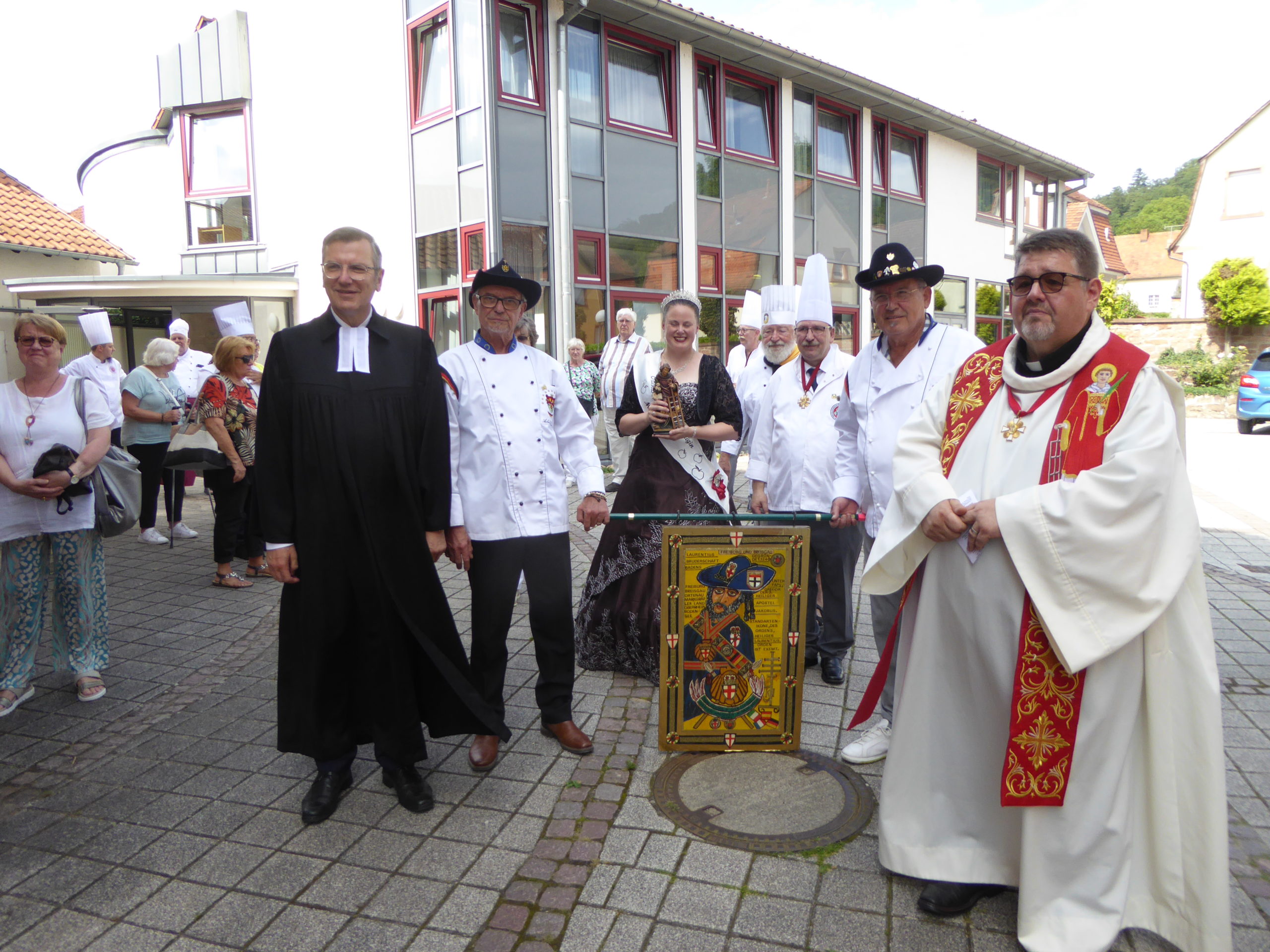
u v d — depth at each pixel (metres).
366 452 2.80
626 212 12.19
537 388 3.26
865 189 16.12
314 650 2.82
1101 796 2.12
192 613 5.21
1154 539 2.04
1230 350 23.77
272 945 2.25
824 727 3.54
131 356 12.80
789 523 3.76
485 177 10.62
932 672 2.38
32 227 12.96
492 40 10.41
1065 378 2.21
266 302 13.02
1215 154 29.27
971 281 19.47
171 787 3.09
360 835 2.77
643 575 4.04
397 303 12.35
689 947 2.22
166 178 14.93
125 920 2.36
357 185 12.59
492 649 3.22
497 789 3.06
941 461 2.44
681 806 2.92
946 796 2.39
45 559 3.84
